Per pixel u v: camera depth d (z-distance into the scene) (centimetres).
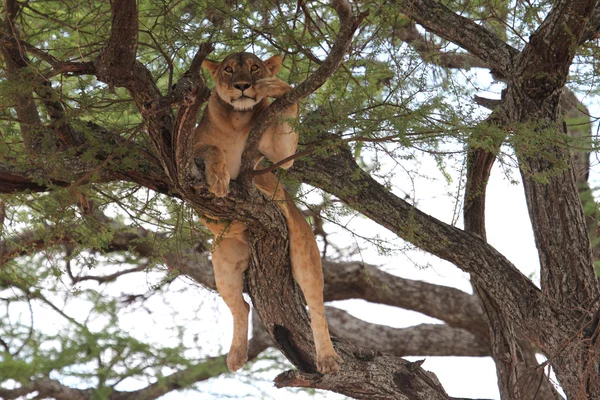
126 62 805
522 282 1212
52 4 1138
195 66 757
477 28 1200
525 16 1160
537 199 1198
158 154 864
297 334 1091
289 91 862
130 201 1038
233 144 934
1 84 887
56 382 1695
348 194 1159
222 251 1030
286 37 1108
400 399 1152
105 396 1705
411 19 1208
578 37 1112
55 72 868
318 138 928
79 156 967
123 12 764
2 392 1669
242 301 1050
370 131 852
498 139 884
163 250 1112
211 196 888
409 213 1154
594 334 1100
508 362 1316
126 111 1112
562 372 1171
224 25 1046
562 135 981
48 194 987
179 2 1059
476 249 1205
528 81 1141
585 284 1182
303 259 991
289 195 985
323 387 1134
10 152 991
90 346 1720
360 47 1109
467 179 1261
